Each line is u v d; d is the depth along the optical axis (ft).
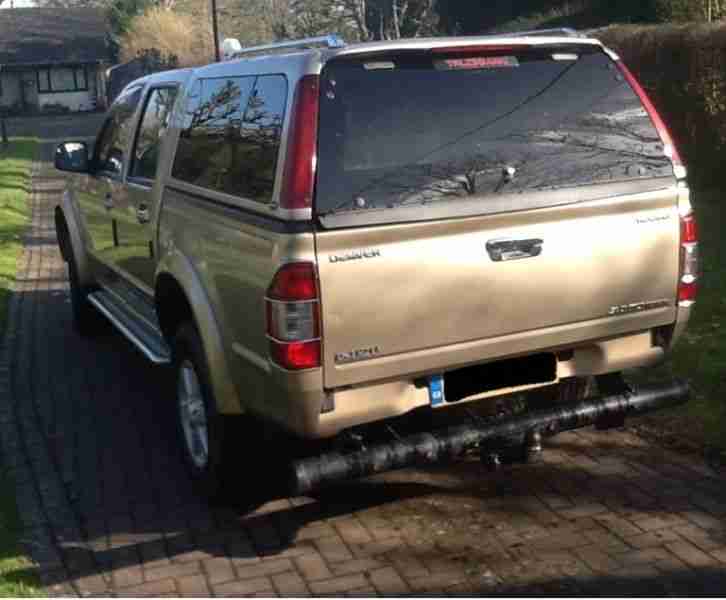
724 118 40.37
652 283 15.08
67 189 26.37
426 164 13.78
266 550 15.14
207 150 16.19
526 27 99.81
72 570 14.80
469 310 13.82
